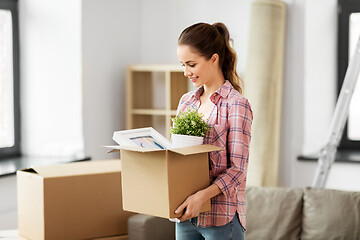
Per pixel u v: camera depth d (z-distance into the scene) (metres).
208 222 1.91
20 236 2.65
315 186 3.32
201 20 4.18
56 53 3.77
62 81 3.77
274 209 3.02
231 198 1.90
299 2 3.81
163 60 4.30
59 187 2.50
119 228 2.72
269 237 2.98
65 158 3.75
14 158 3.80
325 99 4.06
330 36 4.07
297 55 3.85
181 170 1.80
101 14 3.89
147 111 4.01
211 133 1.92
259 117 3.75
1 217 3.18
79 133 3.76
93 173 2.60
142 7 4.35
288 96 3.88
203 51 1.90
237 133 1.88
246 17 4.02
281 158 3.91
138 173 1.86
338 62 4.07
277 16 3.75
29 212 2.56
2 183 3.20
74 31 3.71
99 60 3.89
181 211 1.80
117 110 4.12
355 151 4.18
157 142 1.97
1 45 3.78
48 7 3.77
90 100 3.82
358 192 2.98
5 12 3.79
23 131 3.89
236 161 1.87
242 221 1.95
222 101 1.93
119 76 4.12
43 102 3.83
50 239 2.48
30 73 3.84
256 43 3.76
